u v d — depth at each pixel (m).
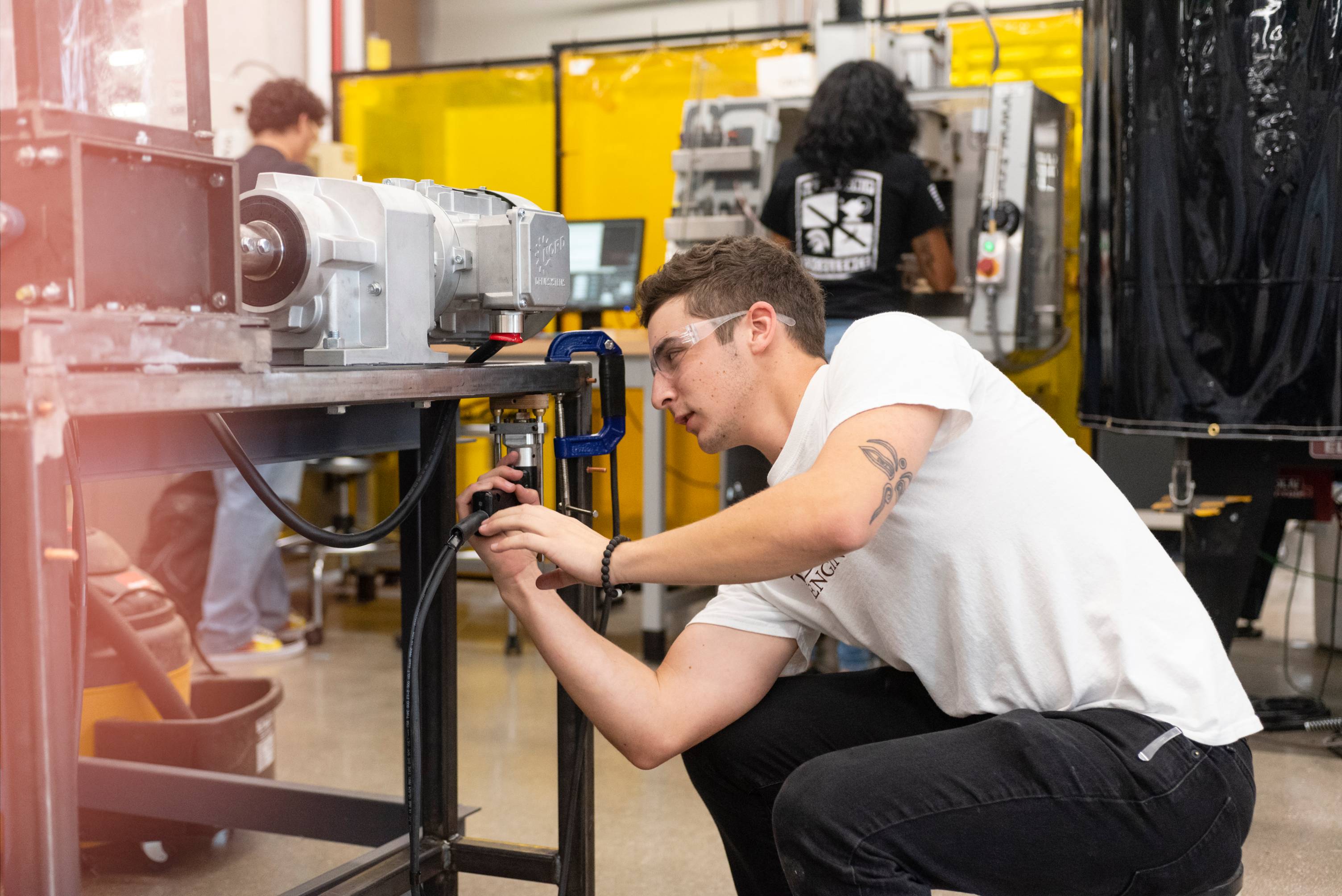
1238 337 2.22
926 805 1.03
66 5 0.81
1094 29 2.43
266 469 3.39
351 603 4.21
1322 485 2.79
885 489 0.99
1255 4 2.14
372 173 5.02
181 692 2.08
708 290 1.19
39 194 0.78
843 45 3.57
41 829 0.80
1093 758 1.04
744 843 1.36
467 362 1.25
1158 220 2.27
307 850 2.02
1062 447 1.17
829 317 3.07
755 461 3.44
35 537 0.76
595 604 1.50
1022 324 3.56
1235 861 1.10
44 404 0.74
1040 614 1.12
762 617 1.31
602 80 4.71
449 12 6.07
